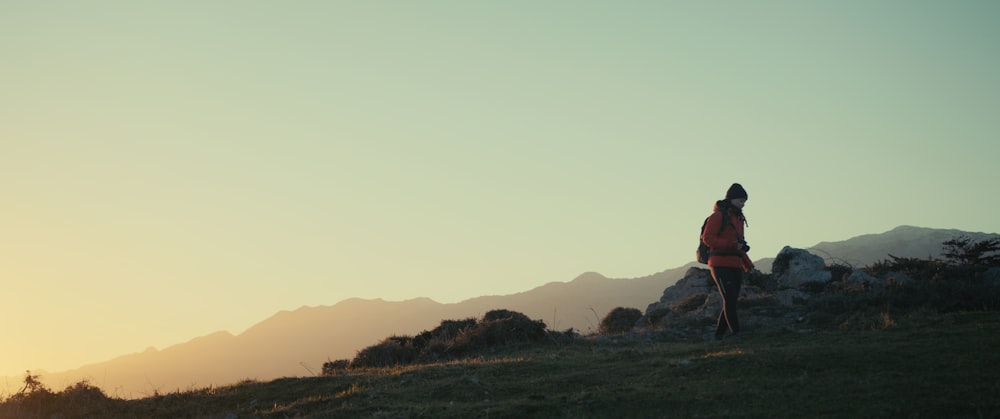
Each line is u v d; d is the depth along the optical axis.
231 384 16.59
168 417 14.49
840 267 27.78
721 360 13.53
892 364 12.38
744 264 18.03
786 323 20.30
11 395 15.88
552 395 12.91
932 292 20.28
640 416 11.03
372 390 14.26
